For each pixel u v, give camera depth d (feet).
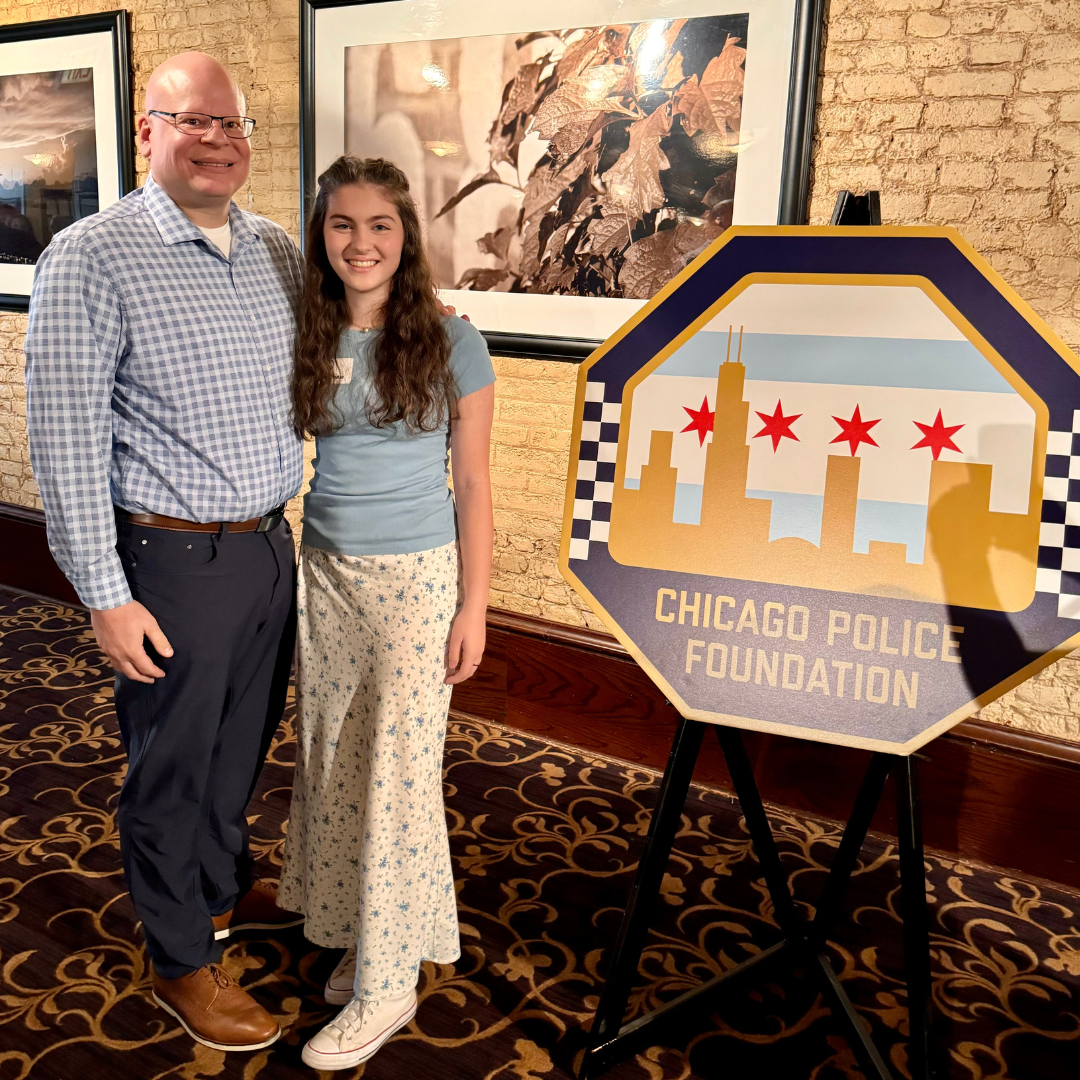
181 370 5.40
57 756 9.68
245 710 6.24
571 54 9.47
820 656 5.18
